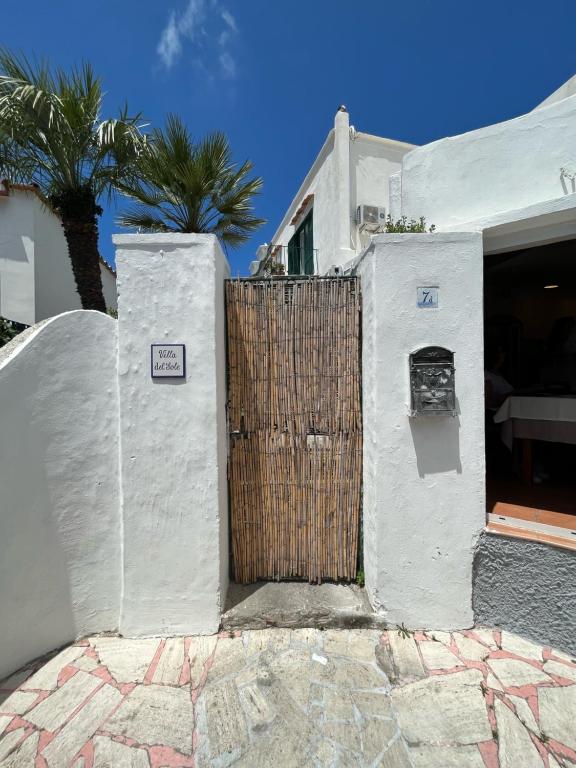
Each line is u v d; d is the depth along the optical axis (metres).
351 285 2.99
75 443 2.58
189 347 2.59
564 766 1.75
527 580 2.49
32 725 1.99
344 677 2.25
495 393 4.11
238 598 2.83
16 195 6.04
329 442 3.00
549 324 6.22
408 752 1.83
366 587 2.90
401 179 3.77
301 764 1.78
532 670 2.27
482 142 3.13
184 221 5.39
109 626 2.69
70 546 2.57
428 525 2.62
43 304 6.34
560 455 4.35
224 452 2.86
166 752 1.85
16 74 4.22
